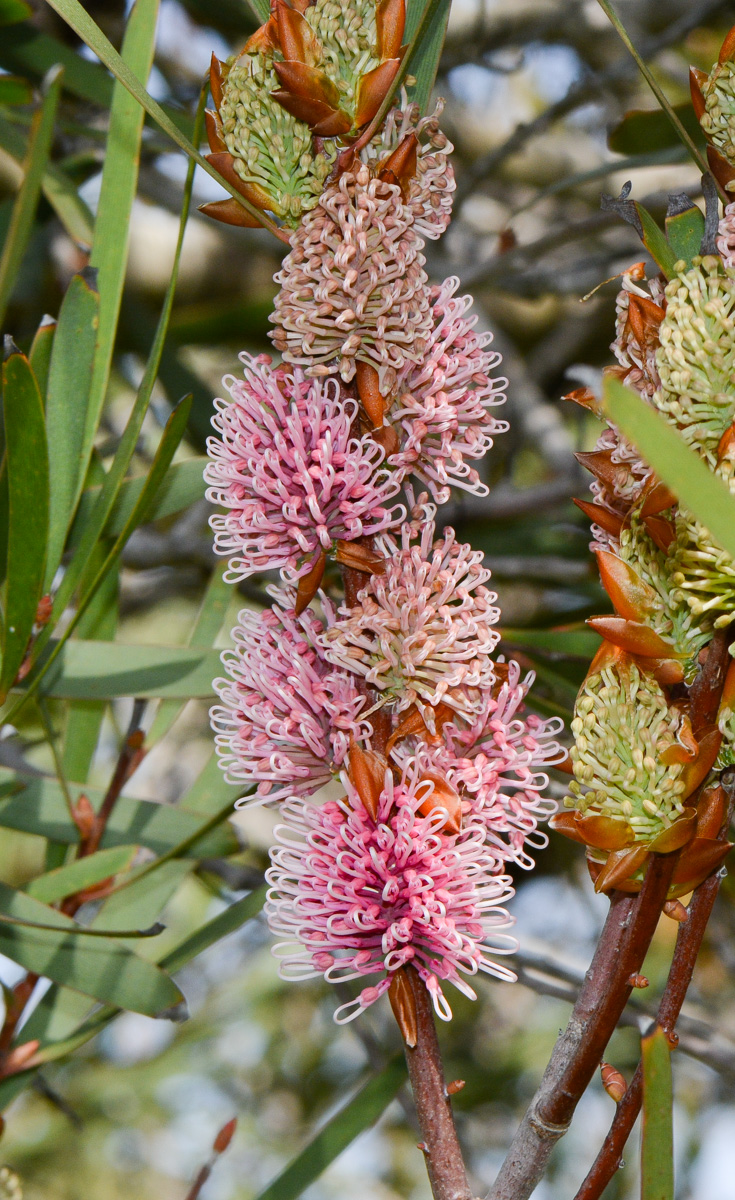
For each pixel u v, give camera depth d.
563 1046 0.37
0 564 0.47
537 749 0.37
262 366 0.37
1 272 0.43
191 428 0.69
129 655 0.47
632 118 0.52
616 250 0.79
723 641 0.35
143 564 0.72
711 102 0.36
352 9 0.37
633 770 0.35
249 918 0.46
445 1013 0.36
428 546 0.37
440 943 0.36
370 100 0.36
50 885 0.46
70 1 0.35
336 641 0.36
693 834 0.35
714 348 0.34
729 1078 0.52
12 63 0.59
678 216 0.37
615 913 0.37
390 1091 0.46
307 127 0.37
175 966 0.46
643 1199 0.34
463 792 0.37
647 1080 0.34
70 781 0.49
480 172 0.77
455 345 0.37
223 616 0.50
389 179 0.36
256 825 0.78
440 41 0.38
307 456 0.37
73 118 0.71
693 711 0.36
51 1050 0.46
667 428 0.31
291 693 0.37
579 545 0.76
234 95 0.37
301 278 0.36
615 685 0.36
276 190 0.37
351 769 0.36
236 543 0.37
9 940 0.44
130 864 0.46
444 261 0.79
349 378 0.36
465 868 0.36
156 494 0.47
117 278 0.44
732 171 0.36
